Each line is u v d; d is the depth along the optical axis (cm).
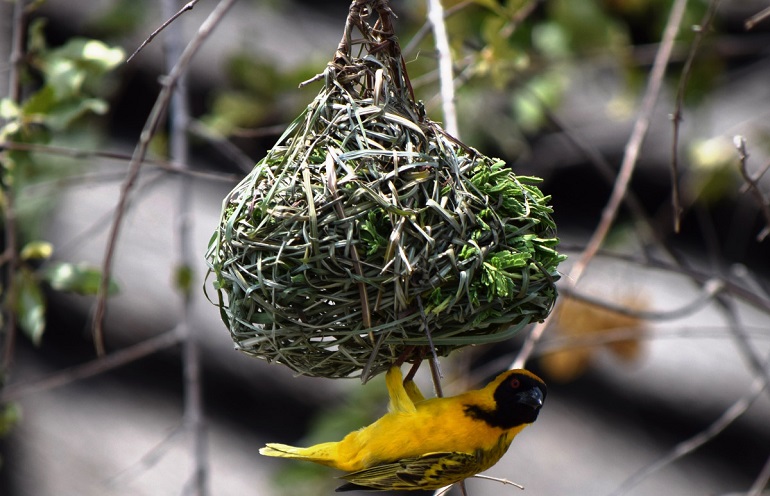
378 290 542
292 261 552
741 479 1220
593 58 1123
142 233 1345
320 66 1125
